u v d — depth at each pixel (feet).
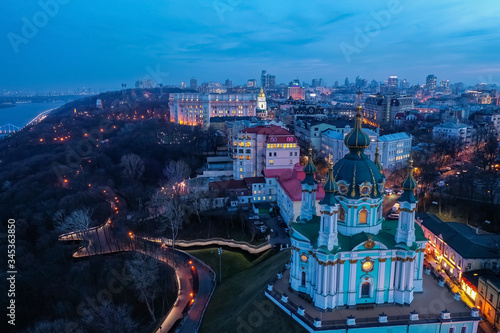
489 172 550.36
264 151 582.35
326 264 222.07
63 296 335.06
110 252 416.26
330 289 226.99
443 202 464.65
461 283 302.66
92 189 563.48
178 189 526.57
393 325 215.10
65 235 447.83
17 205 513.45
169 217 410.11
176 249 414.82
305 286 247.29
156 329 280.72
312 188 263.70
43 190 565.53
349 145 235.61
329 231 219.82
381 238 229.66
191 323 281.54
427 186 497.05
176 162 640.99
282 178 486.79
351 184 229.66
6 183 618.85
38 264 377.30
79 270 365.20
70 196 523.70
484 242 316.81
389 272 232.53
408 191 224.33
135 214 501.56
